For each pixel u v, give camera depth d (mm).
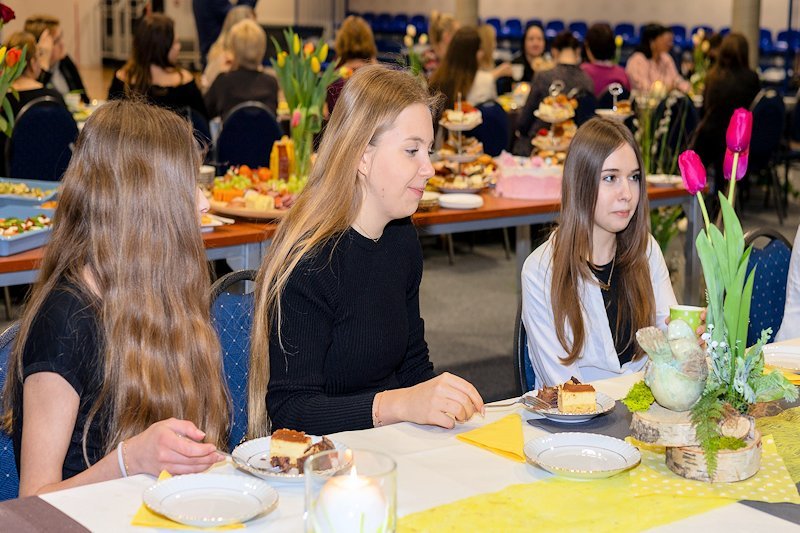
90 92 11656
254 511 1272
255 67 5719
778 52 12672
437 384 1624
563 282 2205
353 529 1038
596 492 1361
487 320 4758
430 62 7367
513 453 1483
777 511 1312
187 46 13859
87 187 1499
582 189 2191
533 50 8352
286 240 1839
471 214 3598
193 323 1553
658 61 8258
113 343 1492
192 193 1541
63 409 1470
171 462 1377
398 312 1948
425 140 1839
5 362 1707
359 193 1859
